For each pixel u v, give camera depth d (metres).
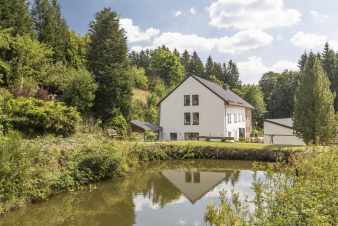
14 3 38.22
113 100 36.91
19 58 29.61
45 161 13.65
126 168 19.56
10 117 17.61
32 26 42.59
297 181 5.80
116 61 39.03
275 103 69.12
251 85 78.88
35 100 20.28
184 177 18.81
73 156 15.54
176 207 12.15
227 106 37.84
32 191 12.06
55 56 41.66
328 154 6.68
